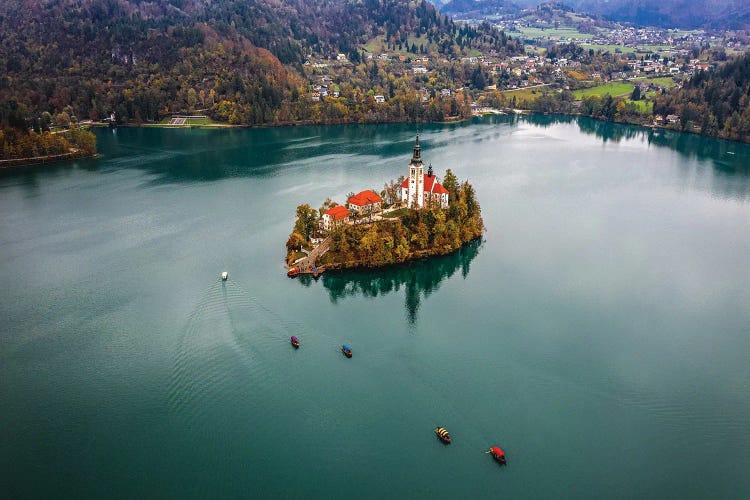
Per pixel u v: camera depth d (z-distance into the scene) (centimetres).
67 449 11938
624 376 14325
